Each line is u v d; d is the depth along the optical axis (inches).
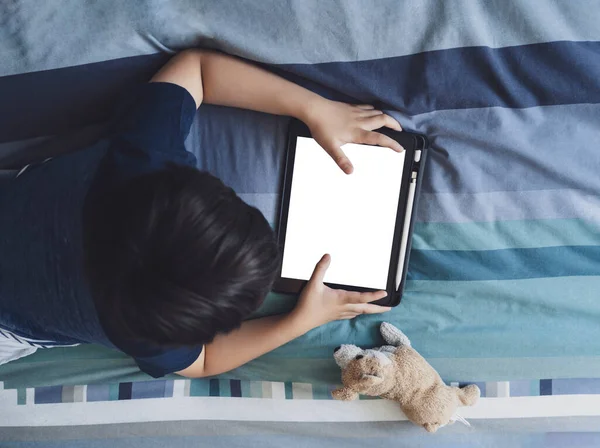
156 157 22.5
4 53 29.0
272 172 31.9
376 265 31.7
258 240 18.8
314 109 29.6
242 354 31.9
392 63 29.1
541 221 31.5
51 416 35.9
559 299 32.6
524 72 28.8
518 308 32.9
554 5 27.7
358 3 27.9
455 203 31.4
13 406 35.9
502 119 29.6
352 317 32.8
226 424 35.6
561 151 30.3
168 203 17.8
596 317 33.2
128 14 28.4
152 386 35.5
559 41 28.0
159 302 17.4
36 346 31.7
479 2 27.8
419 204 31.9
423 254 32.3
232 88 29.8
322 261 31.0
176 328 18.0
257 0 28.2
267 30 28.6
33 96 30.2
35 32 28.7
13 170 31.8
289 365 34.0
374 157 30.9
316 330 33.6
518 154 30.2
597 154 30.4
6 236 23.5
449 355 33.3
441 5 27.7
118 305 18.2
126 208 18.3
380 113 30.3
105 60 29.5
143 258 17.5
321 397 34.6
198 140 32.1
